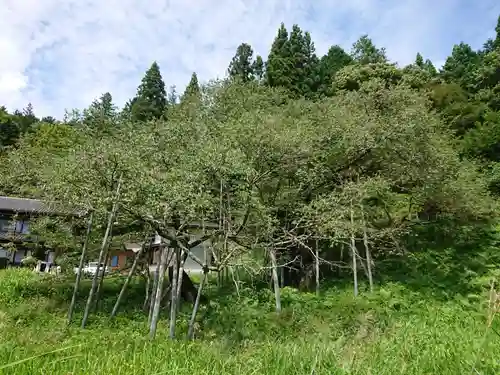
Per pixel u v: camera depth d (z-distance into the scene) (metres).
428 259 17.02
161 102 40.34
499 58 35.41
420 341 7.23
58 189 13.10
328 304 13.43
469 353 6.03
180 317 12.85
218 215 13.55
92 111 16.64
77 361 5.88
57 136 29.00
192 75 33.12
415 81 31.69
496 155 26.19
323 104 20.22
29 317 12.32
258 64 44.09
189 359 6.88
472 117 29.55
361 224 16.11
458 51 52.72
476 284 14.05
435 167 17.80
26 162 18.62
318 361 5.99
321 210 15.42
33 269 23.59
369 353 6.57
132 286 18.22
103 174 12.46
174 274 12.67
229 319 12.07
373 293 14.20
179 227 12.24
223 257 11.88
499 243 18.14
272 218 14.62
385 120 17.34
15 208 26.70
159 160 13.24
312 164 16.77
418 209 20.41
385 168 18.23
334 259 18.67
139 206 12.12
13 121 49.25
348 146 16.78
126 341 9.02
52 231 17.66
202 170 12.24
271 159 15.72
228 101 20.83
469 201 18.86
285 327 11.41
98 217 13.69
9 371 5.06
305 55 40.12
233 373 6.20
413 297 13.73
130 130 14.94
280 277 17.25
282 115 18.31
